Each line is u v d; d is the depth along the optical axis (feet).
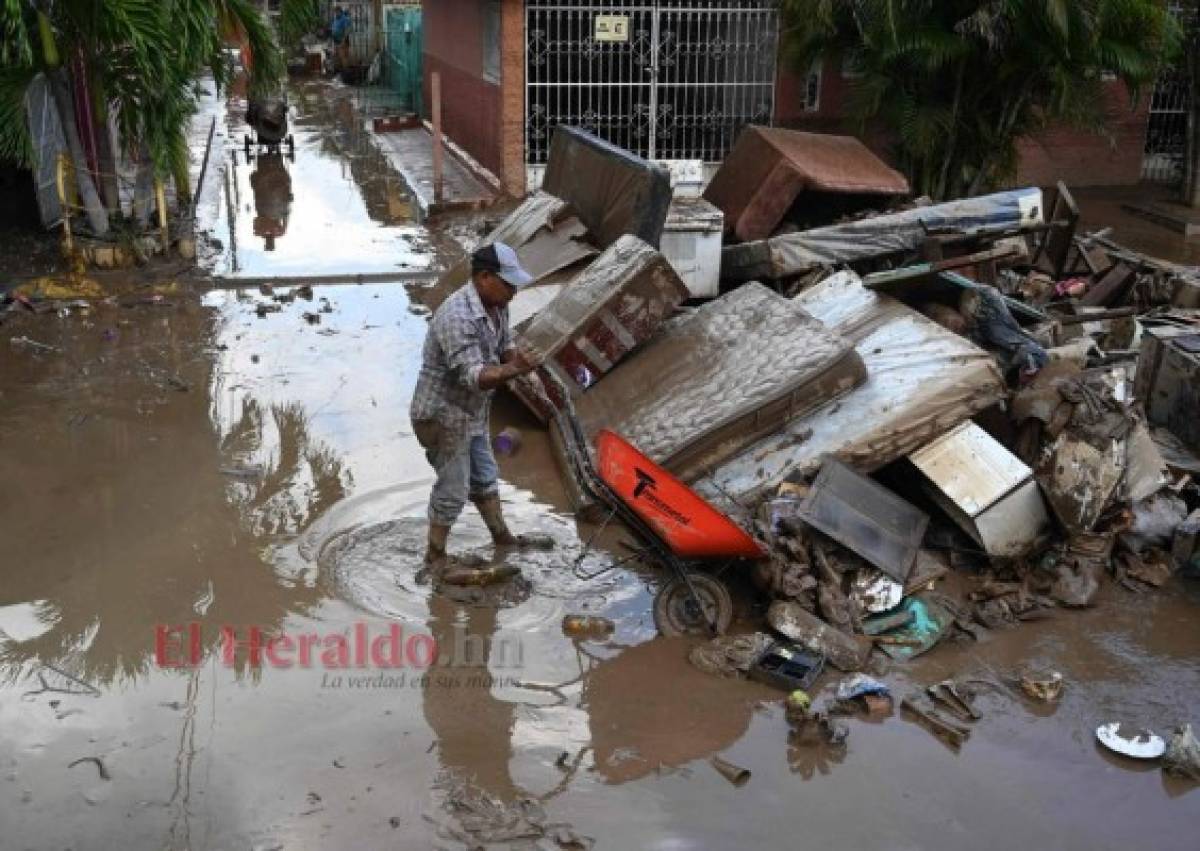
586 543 21.04
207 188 52.54
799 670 16.98
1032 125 45.57
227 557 20.30
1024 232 31.55
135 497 22.47
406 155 63.52
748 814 14.23
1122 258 33.50
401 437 25.55
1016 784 14.87
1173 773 15.14
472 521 21.79
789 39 45.65
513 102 49.93
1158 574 19.95
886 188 34.47
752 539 17.60
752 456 21.24
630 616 18.74
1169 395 23.85
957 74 42.47
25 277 36.45
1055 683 16.72
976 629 18.38
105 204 38.93
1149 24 41.47
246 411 26.84
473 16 55.52
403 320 33.73
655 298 25.16
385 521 21.68
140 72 35.04
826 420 21.38
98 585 19.30
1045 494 19.77
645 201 29.30
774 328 23.49
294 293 36.01
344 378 29.04
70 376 28.78
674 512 17.33
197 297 35.50
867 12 40.55
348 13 105.91
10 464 23.79
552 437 25.02
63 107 36.14
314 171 58.13
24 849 13.39
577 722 16.02
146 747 15.25
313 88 95.61
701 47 50.80
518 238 32.04
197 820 13.92
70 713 15.94
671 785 14.75
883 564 18.39
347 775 14.79
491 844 13.62
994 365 20.97
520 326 27.04
